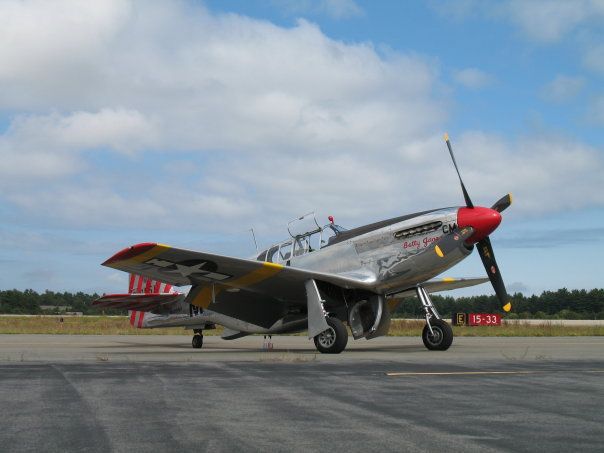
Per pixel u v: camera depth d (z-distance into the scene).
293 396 5.48
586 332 26.95
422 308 13.13
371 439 3.81
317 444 3.69
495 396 5.51
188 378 6.78
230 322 15.53
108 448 3.58
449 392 5.74
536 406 4.98
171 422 4.31
